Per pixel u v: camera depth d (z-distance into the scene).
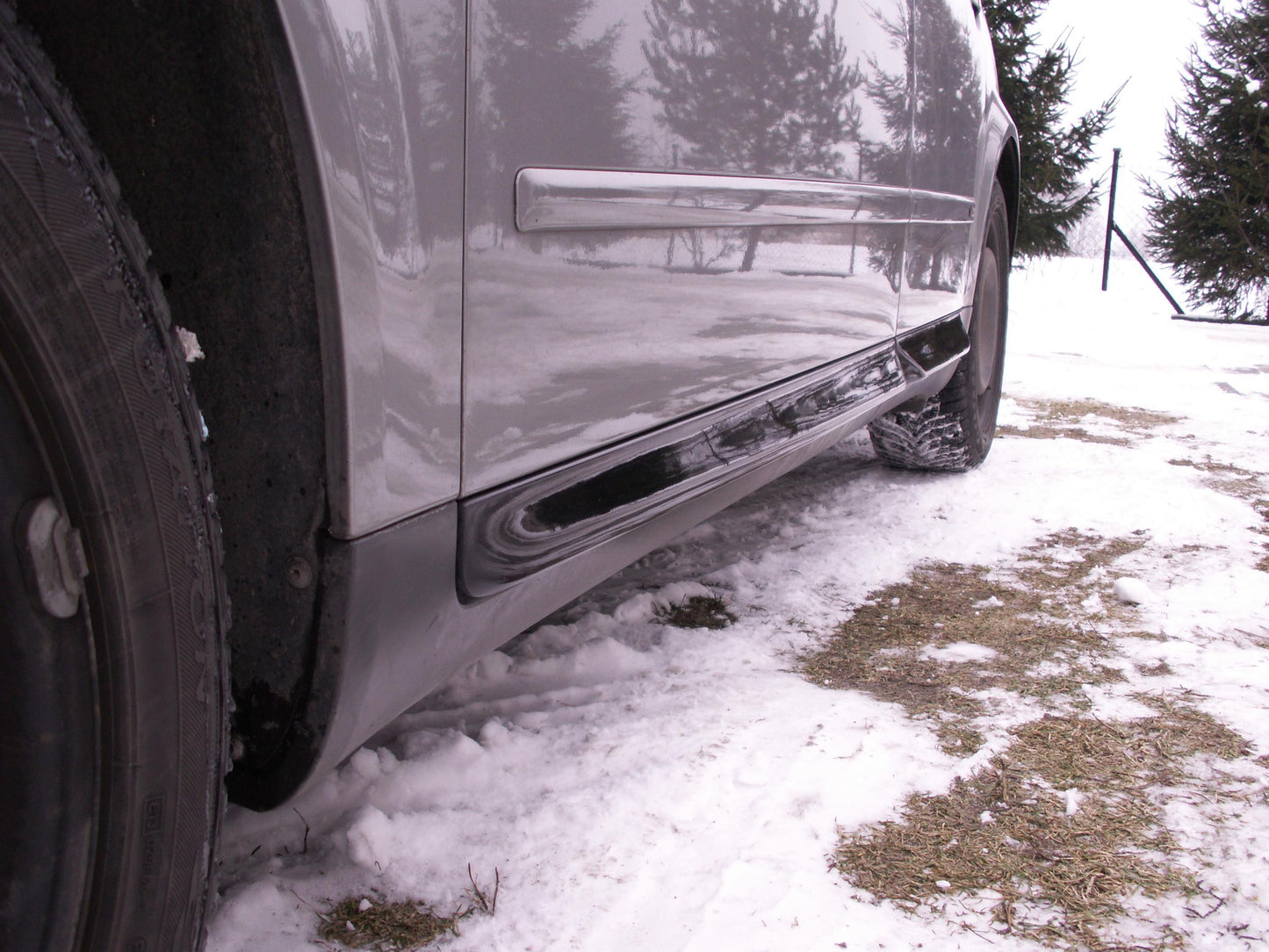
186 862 0.98
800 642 2.51
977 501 3.83
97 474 0.85
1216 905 1.52
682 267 1.66
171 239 1.04
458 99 1.13
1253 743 2.03
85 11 0.98
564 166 1.32
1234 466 4.44
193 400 1.00
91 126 1.02
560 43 1.29
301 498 1.08
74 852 0.85
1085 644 2.54
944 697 2.21
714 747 1.92
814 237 2.21
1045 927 1.46
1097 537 3.44
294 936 1.37
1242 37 12.91
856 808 1.74
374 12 1.01
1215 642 2.56
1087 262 15.88
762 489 3.99
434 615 1.26
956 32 3.26
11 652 0.80
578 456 1.49
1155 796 1.83
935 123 3.04
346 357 1.02
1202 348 8.84
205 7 0.93
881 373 2.81
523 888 1.49
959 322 3.65
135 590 0.89
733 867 1.56
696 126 1.64
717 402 1.89
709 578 2.93
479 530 1.29
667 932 1.41
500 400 1.27
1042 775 1.89
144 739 0.91
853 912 1.47
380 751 1.78
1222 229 13.10
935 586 2.96
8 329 0.78
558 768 1.83
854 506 3.76
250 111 0.96
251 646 1.15
